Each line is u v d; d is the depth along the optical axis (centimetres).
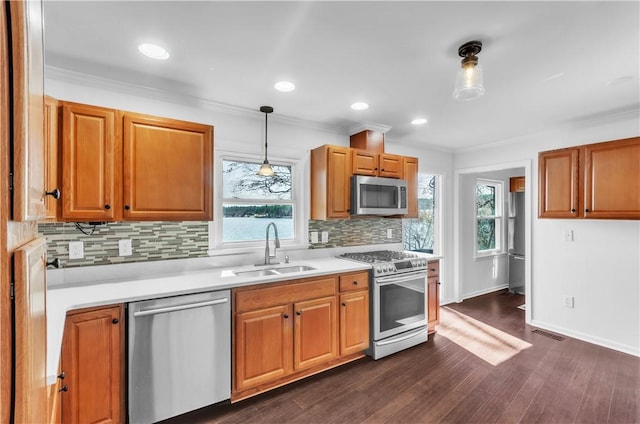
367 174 314
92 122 188
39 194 70
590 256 314
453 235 454
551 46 172
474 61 171
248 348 215
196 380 196
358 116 296
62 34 162
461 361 274
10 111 50
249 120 284
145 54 182
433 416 201
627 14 143
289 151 306
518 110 278
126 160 198
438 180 446
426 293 319
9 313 50
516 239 504
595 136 307
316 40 167
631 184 254
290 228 315
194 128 221
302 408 211
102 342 171
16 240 54
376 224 374
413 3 137
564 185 295
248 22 152
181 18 148
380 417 201
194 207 220
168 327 188
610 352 289
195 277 226
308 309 243
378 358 279
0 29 47
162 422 196
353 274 271
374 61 190
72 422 163
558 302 338
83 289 192
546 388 231
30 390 55
